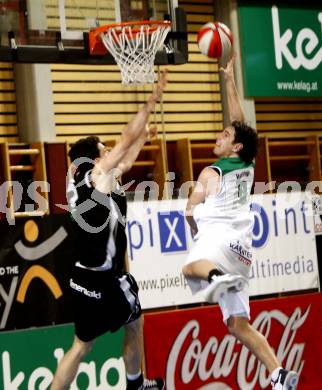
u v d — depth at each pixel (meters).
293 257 10.85
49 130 11.11
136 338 7.84
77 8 9.20
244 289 8.07
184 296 10.04
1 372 8.88
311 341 10.80
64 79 11.49
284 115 13.25
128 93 12.01
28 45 8.93
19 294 9.01
